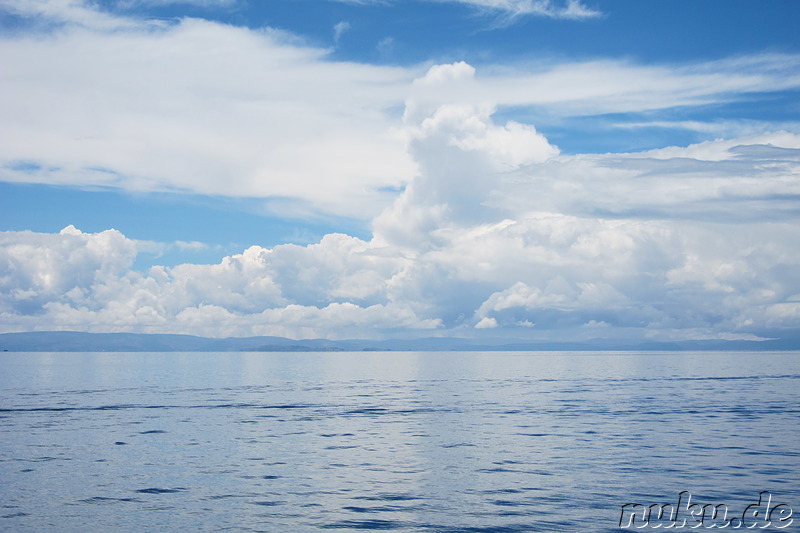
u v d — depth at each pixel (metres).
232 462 41.34
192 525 28.38
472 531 27.53
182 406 76.31
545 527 28.05
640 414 66.25
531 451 44.91
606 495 32.84
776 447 45.88
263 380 134.00
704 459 41.56
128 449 46.03
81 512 30.27
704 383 118.50
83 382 124.12
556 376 148.62
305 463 41.00
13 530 27.73
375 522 28.70
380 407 75.31
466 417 64.62
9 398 86.75
